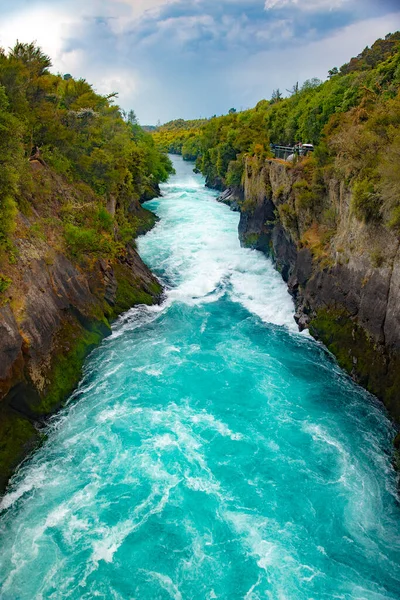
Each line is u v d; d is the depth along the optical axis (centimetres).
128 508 1759
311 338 3078
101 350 2842
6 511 1730
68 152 3738
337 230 3097
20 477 1881
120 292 3378
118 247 3619
